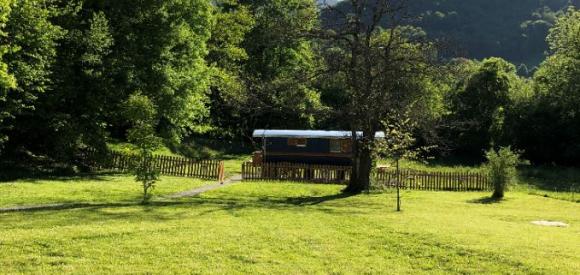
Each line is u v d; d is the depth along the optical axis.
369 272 10.56
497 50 139.38
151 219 15.97
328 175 32.75
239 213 18.19
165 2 32.69
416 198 26.41
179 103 33.78
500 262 11.28
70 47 29.38
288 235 13.80
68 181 26.41
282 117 56.66
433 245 12.85
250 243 12.66
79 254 11.07
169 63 33.84
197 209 19.03
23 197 20.36
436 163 56.28
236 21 52.59
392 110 25.67
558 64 60.56
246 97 28.66
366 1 26.39
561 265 10.98
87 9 30.58
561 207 24.55
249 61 57.16
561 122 58.12
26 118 29.16
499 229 15.74
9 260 10.41
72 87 28.78
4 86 22.64
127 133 20.95
